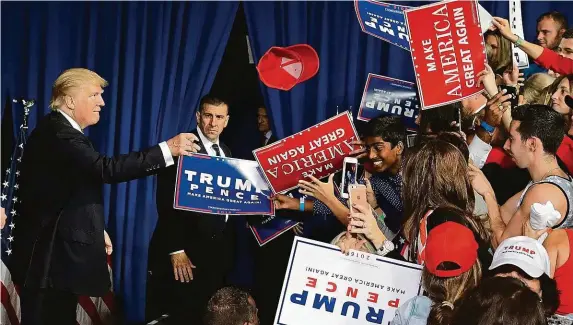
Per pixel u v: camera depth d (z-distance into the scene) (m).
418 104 4.66
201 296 4.81
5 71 4.95
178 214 4.74
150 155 4.09
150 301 4.89
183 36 4.91
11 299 4.29
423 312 2.99
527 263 2.83
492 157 4.53
